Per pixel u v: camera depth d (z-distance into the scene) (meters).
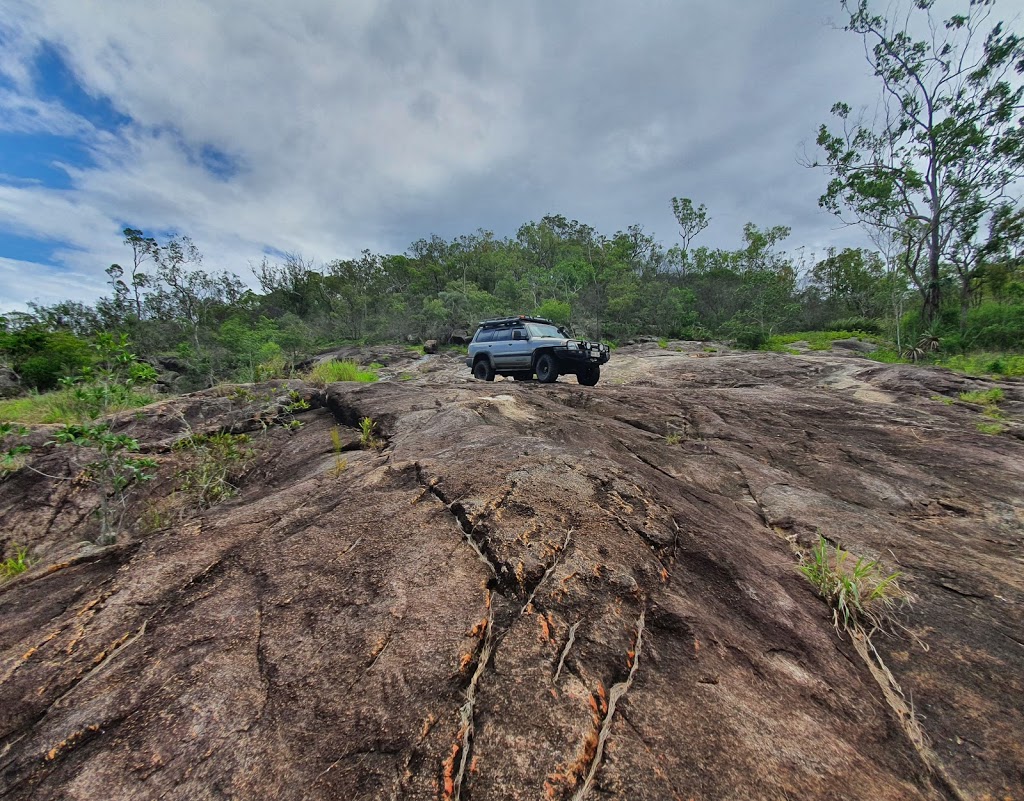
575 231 63.12
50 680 1.64
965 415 7.54
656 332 35.75
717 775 1.31
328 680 1.55
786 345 28.06
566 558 2.09
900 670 2.05
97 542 3.63
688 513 2.93
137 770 1.31
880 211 24.86
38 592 2.17
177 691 1.55
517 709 1.42
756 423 6.72
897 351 22.34
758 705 1.60
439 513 2.50
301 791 1.22
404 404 5.67
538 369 11.37
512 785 1.22
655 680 1.61
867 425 6.75
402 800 1.19
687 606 1.99
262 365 8.95
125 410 5.73
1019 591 2.72
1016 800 1.47
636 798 1.22
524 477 2.82
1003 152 22.00
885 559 2.94
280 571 2.14
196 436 5.09
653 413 7.09
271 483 4.34
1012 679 2.02
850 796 1.34
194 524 2.68
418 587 1.94
